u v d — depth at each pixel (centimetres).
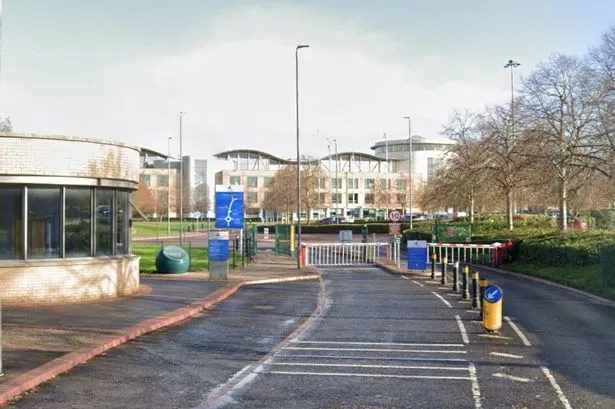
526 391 849
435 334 1302
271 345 1186
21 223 1579
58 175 1600
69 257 1642
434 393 841
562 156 2998
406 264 3244
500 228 4228
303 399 809
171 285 2088
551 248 2683
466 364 1020
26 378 857
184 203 10288
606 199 3847
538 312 1609
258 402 793
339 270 2980
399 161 12531
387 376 938
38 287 1571
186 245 4819
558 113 3538
